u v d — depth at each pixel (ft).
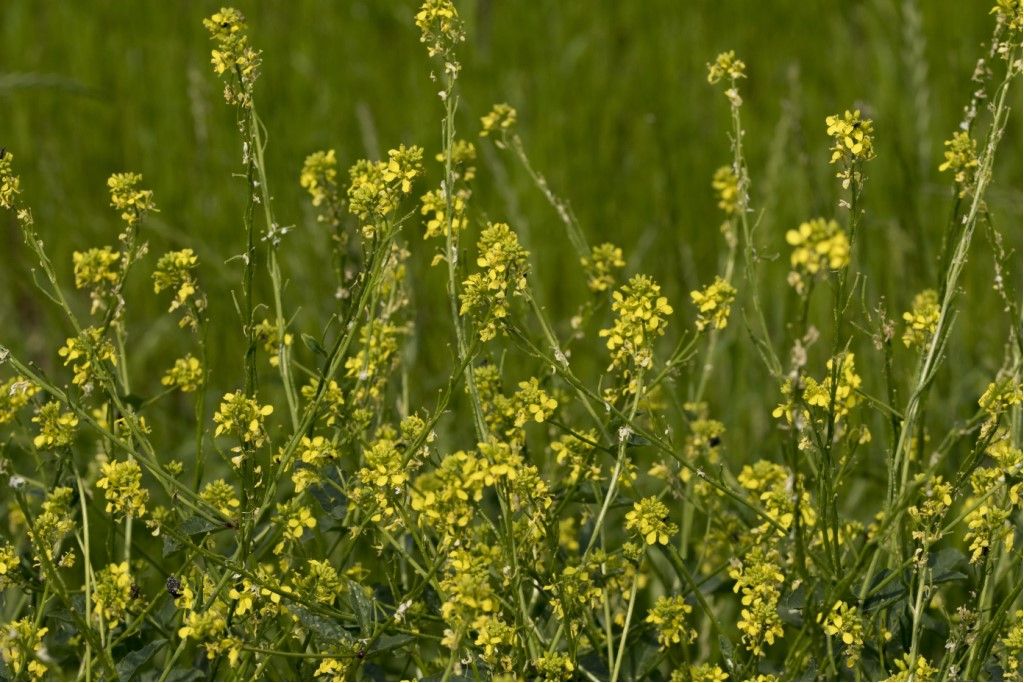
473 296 13.11
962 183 14.15
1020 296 24.22
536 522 13.14
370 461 12.94
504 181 25.26
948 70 30.09
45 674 15.17
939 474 18.40
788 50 33.22
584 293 25.99
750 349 23.08
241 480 13.52
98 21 34.76
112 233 28.58
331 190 15.88
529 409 13.41
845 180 12.71
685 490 15.83
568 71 32.35
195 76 28.04
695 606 16.63
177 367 15.42
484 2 35.78
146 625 14.85
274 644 13.56
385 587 14.61
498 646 12.73
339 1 34.09
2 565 13.34
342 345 13.53
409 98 31.94
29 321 28.35
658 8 34.83
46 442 13.64
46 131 32.32
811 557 13.26
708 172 29.09
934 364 13.98
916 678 13.12
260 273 24.95
